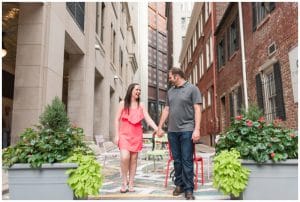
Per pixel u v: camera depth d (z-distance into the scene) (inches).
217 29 609.6
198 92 169.6
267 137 154.5
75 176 149.6
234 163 148.7
